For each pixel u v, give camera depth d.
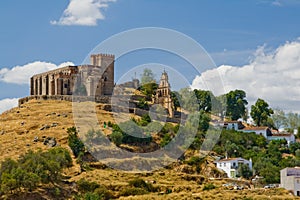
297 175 169.00
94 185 156.62
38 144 192.00
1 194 146.88
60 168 159.25
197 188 163.12
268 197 151.50
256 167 190.88
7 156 182.75
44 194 150.12
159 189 160.38
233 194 155.00
